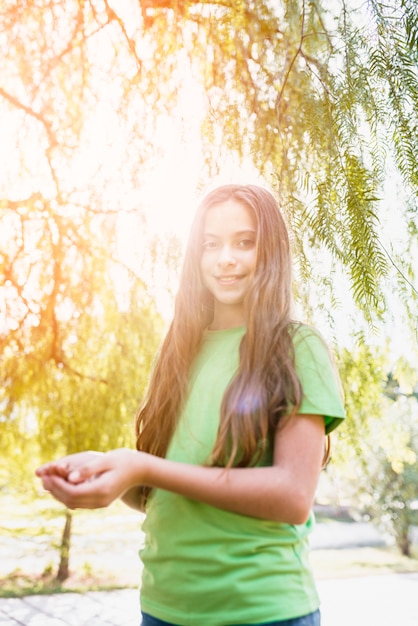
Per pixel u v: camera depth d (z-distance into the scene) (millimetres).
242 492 938
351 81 2477
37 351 4168
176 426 1154
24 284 4117
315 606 1042
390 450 3680
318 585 8469
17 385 4160
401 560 10773
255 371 1047
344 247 2531
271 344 1068
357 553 11461
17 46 3574
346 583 8609
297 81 2918
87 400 4305
